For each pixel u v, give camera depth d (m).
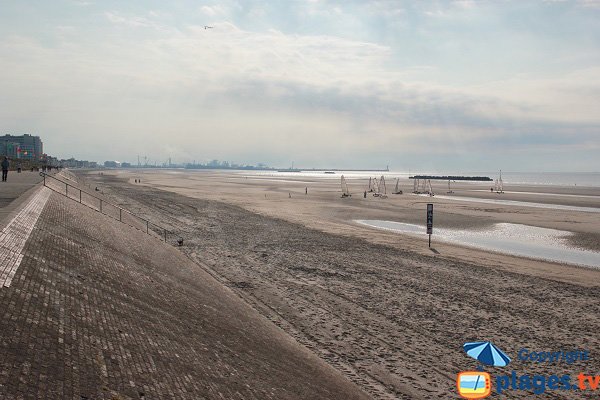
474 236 48.19
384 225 56.00
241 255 35.50
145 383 10.17
